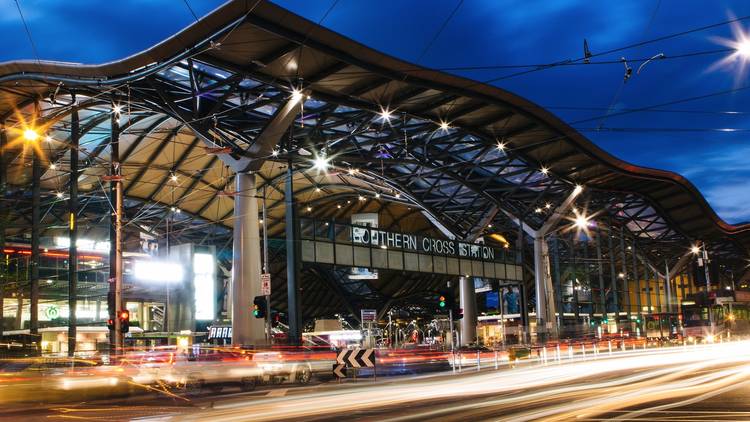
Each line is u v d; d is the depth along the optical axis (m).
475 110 50.88
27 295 63.56
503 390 23.80
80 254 68.62
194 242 75.31
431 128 53.91
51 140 48.59
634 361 41.94
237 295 43.81
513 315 84.19
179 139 58.12
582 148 61.69
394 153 60.03
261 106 45.38
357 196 76.75
